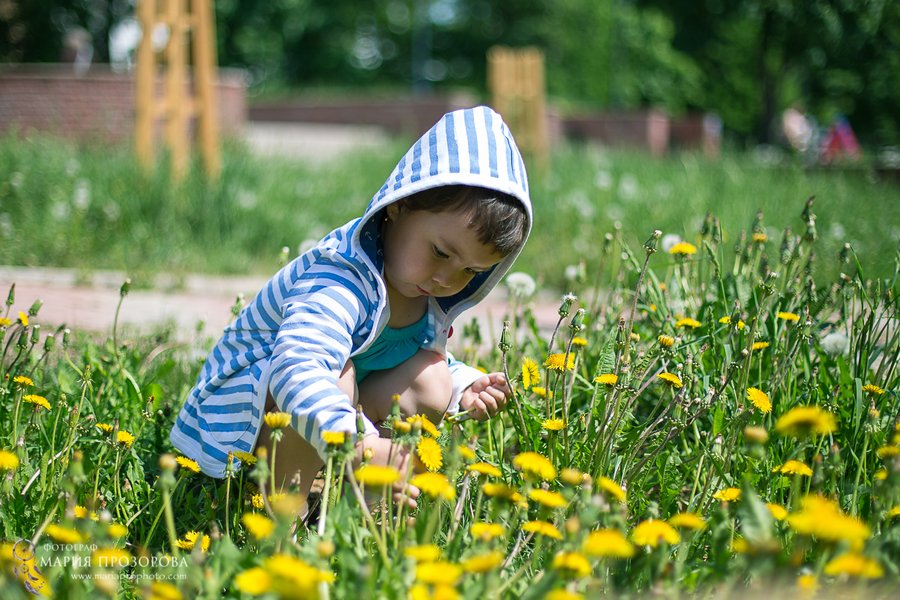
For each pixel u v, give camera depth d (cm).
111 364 262
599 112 2941
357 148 1514
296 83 4169
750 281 268
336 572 155
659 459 207
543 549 165
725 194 849
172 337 368
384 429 224
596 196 912
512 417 222
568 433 212
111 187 704
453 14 4556
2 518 173
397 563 143
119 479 210
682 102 4225
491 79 1591
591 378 261
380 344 220
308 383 185
